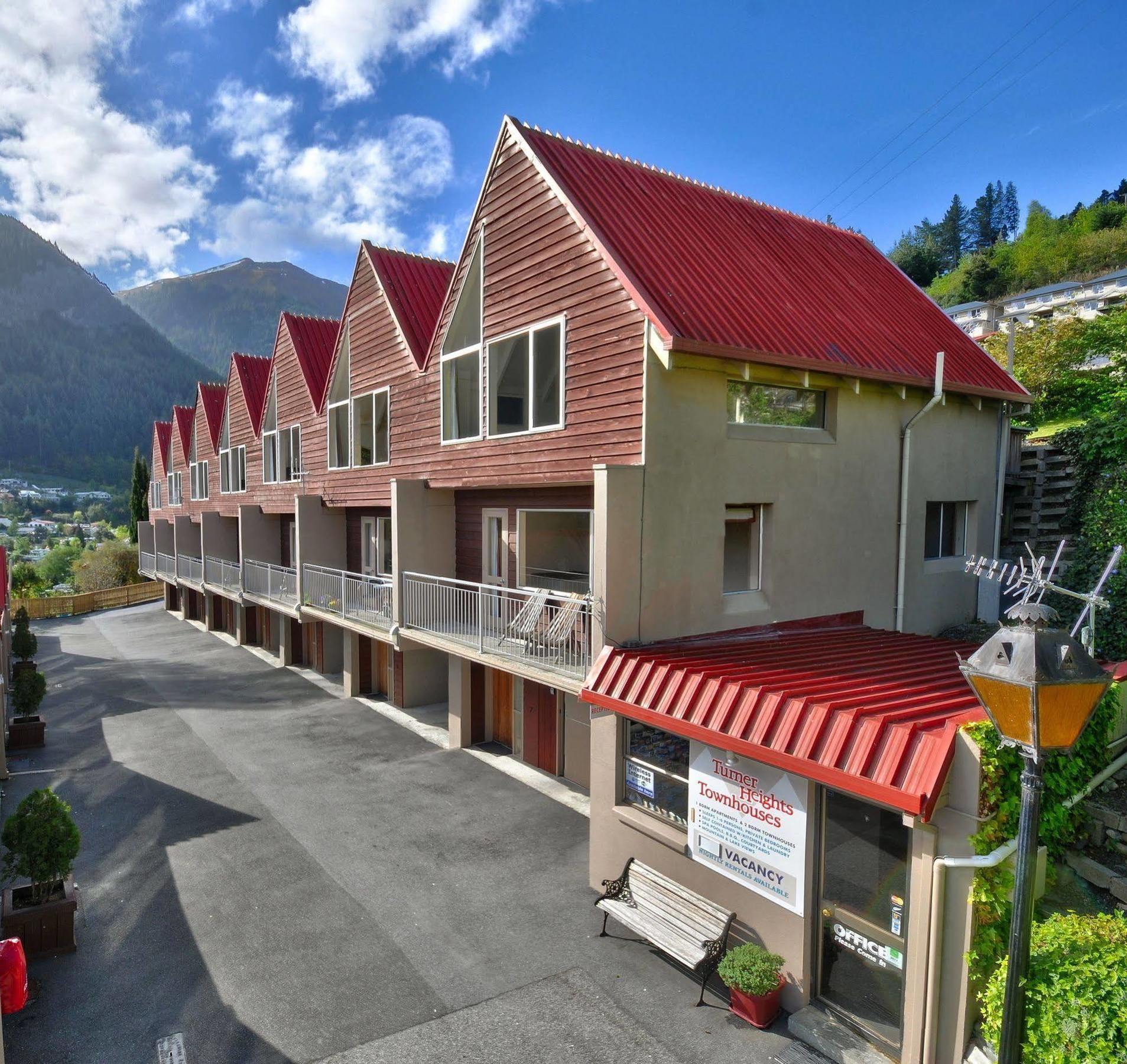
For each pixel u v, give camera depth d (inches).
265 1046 253.8
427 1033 258.7
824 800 258.7
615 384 379.6
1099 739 275.3
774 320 411.5
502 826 430.6
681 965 298.2
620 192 454.9
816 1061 241.9
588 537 446.6
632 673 327.6
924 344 502.0
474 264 498.9
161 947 314.3
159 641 1178.6
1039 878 244.2
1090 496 526.9
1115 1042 170.4
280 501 898.1
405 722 647.1
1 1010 224.7
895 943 242.2
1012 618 165.2
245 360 1051.9
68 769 551.8
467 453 516.1
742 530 421.4
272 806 467.5
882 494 480.4
